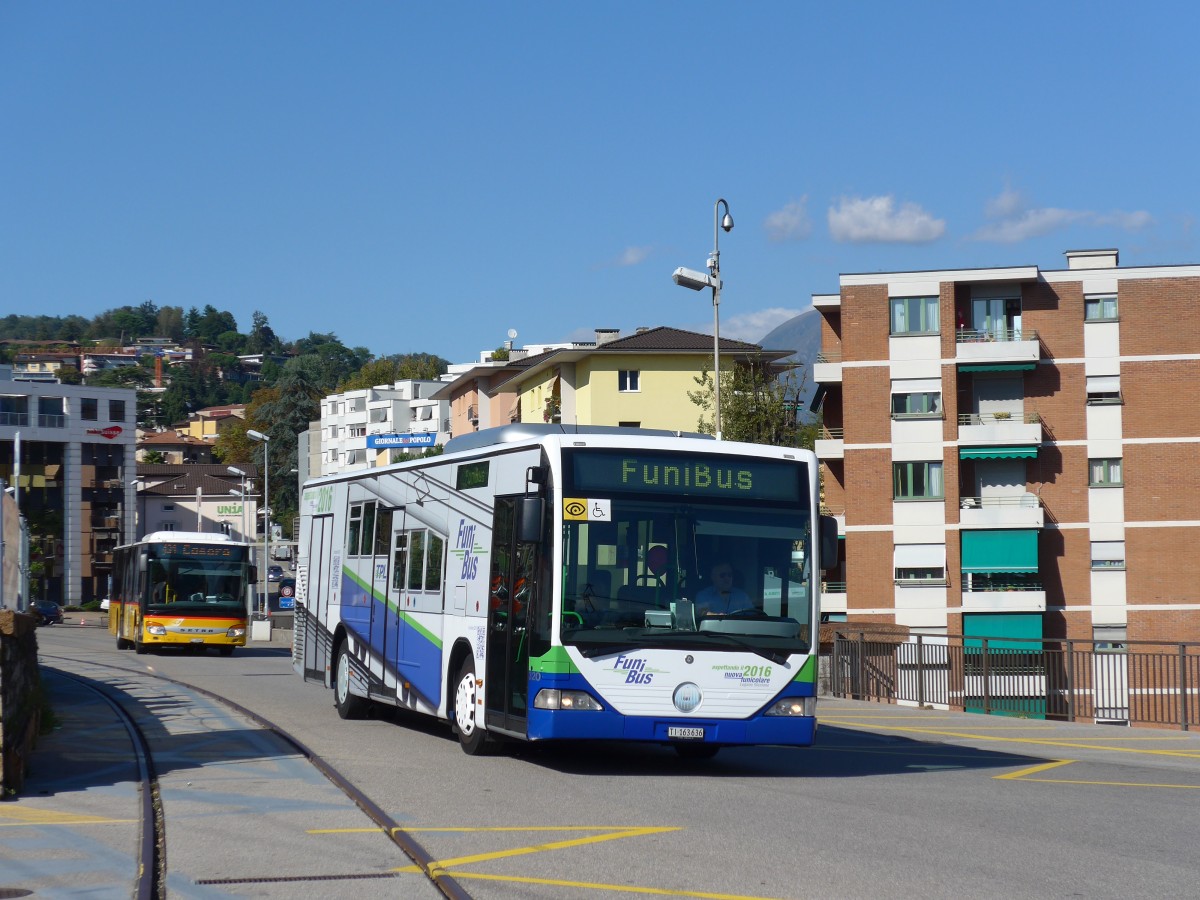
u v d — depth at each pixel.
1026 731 19.03
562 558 12.48
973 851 8.80
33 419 103.75
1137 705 20.42
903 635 24.86
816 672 13.02
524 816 10.11
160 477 134.25
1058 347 56.69
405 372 191.75
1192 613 55.25
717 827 9.67
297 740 15.27
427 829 9.41
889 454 56.50
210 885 7.55
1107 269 56.75
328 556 19.95
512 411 81.75
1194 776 13.45
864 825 9.84
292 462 144.62
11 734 10.87
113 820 9.64
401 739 15.80
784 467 13.28
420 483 16.27
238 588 41.31
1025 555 55.16
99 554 107.19
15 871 7.85
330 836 9.07
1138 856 8.67
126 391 109.25
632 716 12.38
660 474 12.89
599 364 67.25
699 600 12.73
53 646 49.69
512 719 12.91
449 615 14.90
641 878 7.81
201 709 19.44
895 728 19.41
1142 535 55.66
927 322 56.69
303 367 151.38
